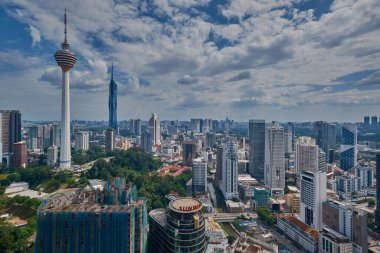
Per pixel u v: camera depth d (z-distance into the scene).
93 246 195.75
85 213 197.12
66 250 194.75
